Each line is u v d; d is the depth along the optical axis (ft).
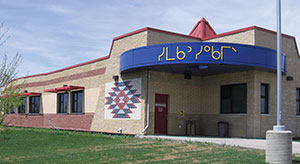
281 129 36.73
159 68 68.03
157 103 71.36
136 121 71.10
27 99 117.91
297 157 41.93
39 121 111.14
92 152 46.47
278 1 38.17
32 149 51.08
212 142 54.19
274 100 70.33
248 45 62.13
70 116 96.12
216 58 60.59
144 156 42.50
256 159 39.58
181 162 38.42
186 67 66.08
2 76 37.45
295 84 76.69
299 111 78.07
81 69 93.56
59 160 40.42
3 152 47.93
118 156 42.68
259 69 66.54
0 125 38.24
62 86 101.81
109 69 81.35
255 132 66.33
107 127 79.51
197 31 88.22
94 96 86.33
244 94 69.72
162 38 72.49
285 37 75.61
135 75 72.90
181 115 74.23
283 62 70.28
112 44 81.10
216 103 74.33
